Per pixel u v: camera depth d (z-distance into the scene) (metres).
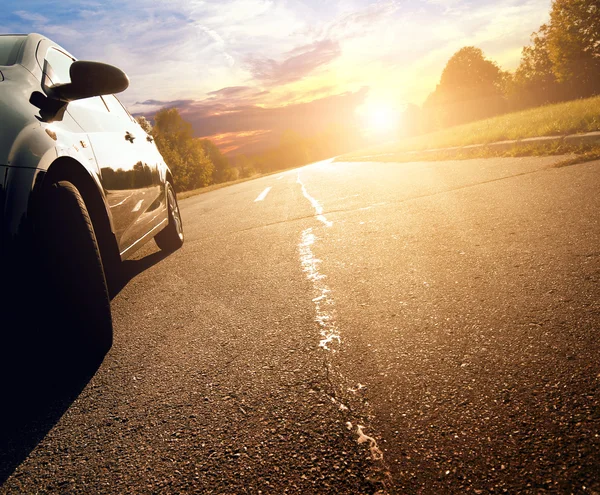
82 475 1.24
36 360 2.00
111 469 1.24
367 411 1.28
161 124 52.25
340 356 1.63
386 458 1.10
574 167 4.54
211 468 1.17
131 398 1.61
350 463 1.10
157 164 4.20
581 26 30.73
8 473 1.30
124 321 2.47
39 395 1.76
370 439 1.17
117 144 3.12
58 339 1.93
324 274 2.66
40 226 1.77
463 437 1.12
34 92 2.22
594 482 0.93
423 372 1.43
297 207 5.73
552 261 2.15
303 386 1.48
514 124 10.67
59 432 1.47
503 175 5.03
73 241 1.93
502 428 1.12
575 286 1.82
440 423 1.18
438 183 5.44
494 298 1.87
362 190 6.16
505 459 1.03
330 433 1.22
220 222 5.82
